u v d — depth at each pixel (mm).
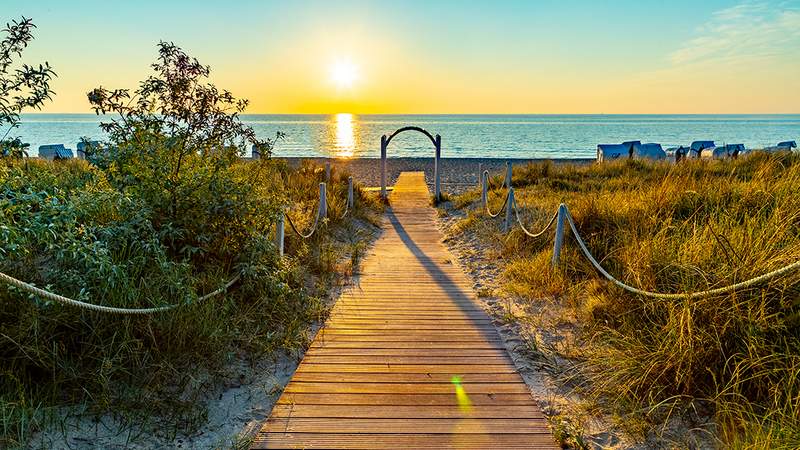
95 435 3219
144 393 3607
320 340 5008
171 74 5469
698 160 15984
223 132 5793
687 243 5207
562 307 5703
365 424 3477
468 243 9938
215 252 5418
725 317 3838
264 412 3689
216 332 4227
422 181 21859
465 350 4781
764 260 4137
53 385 3422
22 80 4258
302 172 16109
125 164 5164
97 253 3838
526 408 3723
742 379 3469
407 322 5559
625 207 7930
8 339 3340
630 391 3750
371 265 8375
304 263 7473
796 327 3627
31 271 4215
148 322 3891
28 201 3859
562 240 6902
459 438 3322
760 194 7066
